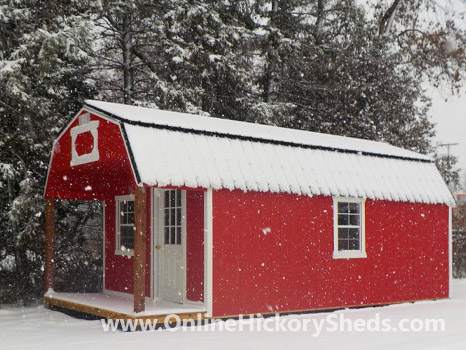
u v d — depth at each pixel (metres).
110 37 24.45
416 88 29.03
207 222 11.88
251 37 23.80
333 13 28.77
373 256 14.93
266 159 13.02
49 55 16.23
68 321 12.80
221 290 11.97
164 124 11.79
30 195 15.84
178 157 11.52
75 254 18.62
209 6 22.62
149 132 11.50
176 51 21.64
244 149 12.80
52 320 13.02
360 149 15.38
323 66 26.72
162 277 13.39
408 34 30.38
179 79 22.39
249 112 24.70
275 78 27.70
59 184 15.09
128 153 11.06
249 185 12.28
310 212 13.73
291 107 26.22
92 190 15.79
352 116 26.27
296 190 13.09
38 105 16.61
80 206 19.77
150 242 13.64
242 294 12.30
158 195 13.67
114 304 12.67
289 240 13.25
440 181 16.77
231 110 25.06
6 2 16.67
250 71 24.28
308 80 27.73
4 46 17.08
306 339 10.21
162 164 11.20
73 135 13.17
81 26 17.31
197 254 12.44
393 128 27.25
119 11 21.03
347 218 14.73
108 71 29.06
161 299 13.35
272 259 12.88
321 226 13.92
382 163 15.60
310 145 14.17
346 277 14.26
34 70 17.00
